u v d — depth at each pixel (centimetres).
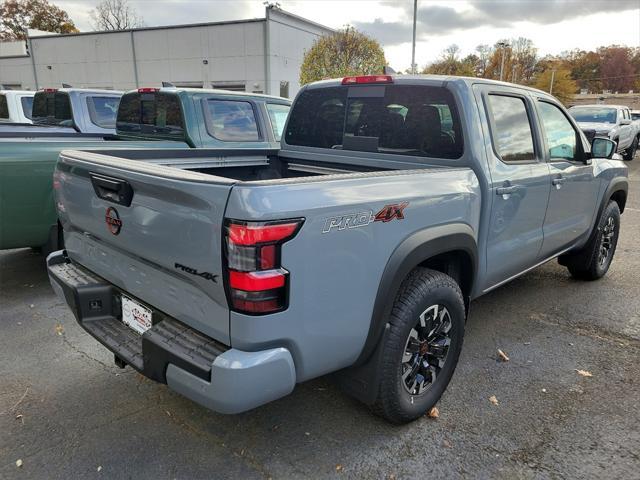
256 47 2652
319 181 201
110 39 2984
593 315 423
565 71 6781
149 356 212
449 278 269
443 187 259
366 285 220
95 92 743
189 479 229
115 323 261
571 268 501
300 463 241
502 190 309
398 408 255
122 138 632
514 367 335
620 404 294
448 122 302
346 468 238
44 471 232
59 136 595
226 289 186
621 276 527
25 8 5369
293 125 401
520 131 340
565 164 389
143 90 595
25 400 288
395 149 333
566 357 350
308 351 206
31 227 439
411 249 235
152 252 216
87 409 281
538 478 233
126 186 221
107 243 252
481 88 310
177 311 216
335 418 277
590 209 450
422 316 255
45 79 3278
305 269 194
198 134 556
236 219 178
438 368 279
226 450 250
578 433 266
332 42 2017
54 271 285
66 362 333
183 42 2808
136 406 285
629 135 1611
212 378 189
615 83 9544
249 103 612
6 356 339
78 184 260
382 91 334
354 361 233
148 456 244
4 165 416
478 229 299
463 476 234
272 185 185
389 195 225
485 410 286
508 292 477
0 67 3400
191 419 274
